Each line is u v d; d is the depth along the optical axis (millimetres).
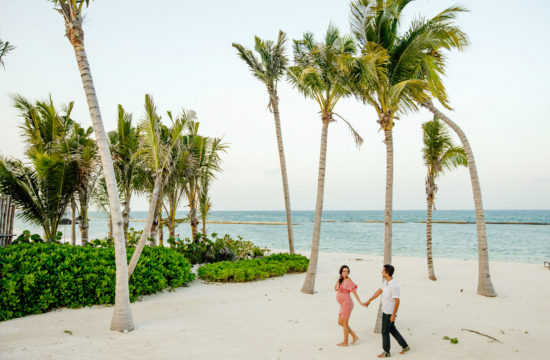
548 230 56031
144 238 8508
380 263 17516
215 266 12461
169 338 5957
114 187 6418
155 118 8281
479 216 10414
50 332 6059
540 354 5453
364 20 8586
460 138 10891
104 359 4859
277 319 7461
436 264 17203
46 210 11414
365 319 7574
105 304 8141
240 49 13742
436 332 6621
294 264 13828
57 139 12148
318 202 10750
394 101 7711
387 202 7527
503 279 12977
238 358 5156
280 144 14406
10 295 6863
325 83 10578
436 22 8953
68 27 6160
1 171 10461
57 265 7930
